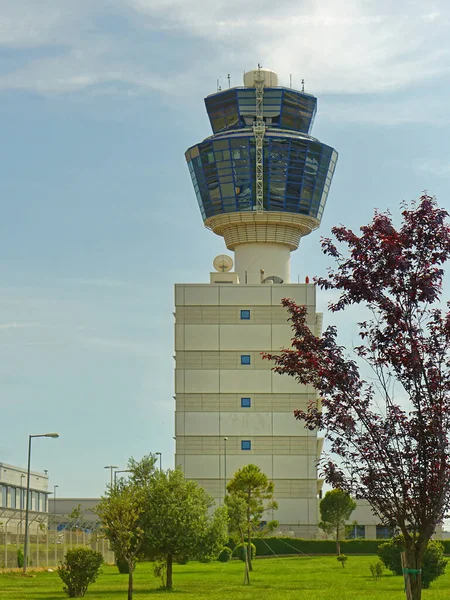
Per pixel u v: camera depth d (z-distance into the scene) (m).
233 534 107.12
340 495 118.25
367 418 21.22
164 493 56.88
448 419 20.73
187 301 137.62
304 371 22.11
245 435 135.12
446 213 21.27
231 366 136.62
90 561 52.72
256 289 137.75
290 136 138.88
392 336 20.97
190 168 144.88
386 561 72.00
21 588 59.09
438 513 20.67
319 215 143.12
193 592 55.03
